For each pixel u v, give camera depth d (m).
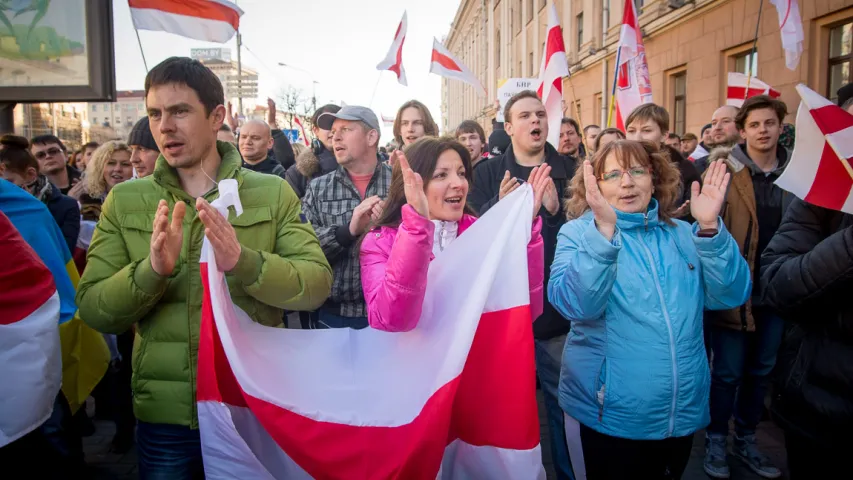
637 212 2.24
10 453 2.00
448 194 2.17
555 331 2.89
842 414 1.92
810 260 1.92
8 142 3.56
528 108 3.42
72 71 2.84
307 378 1.88
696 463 3.48
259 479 1.77
